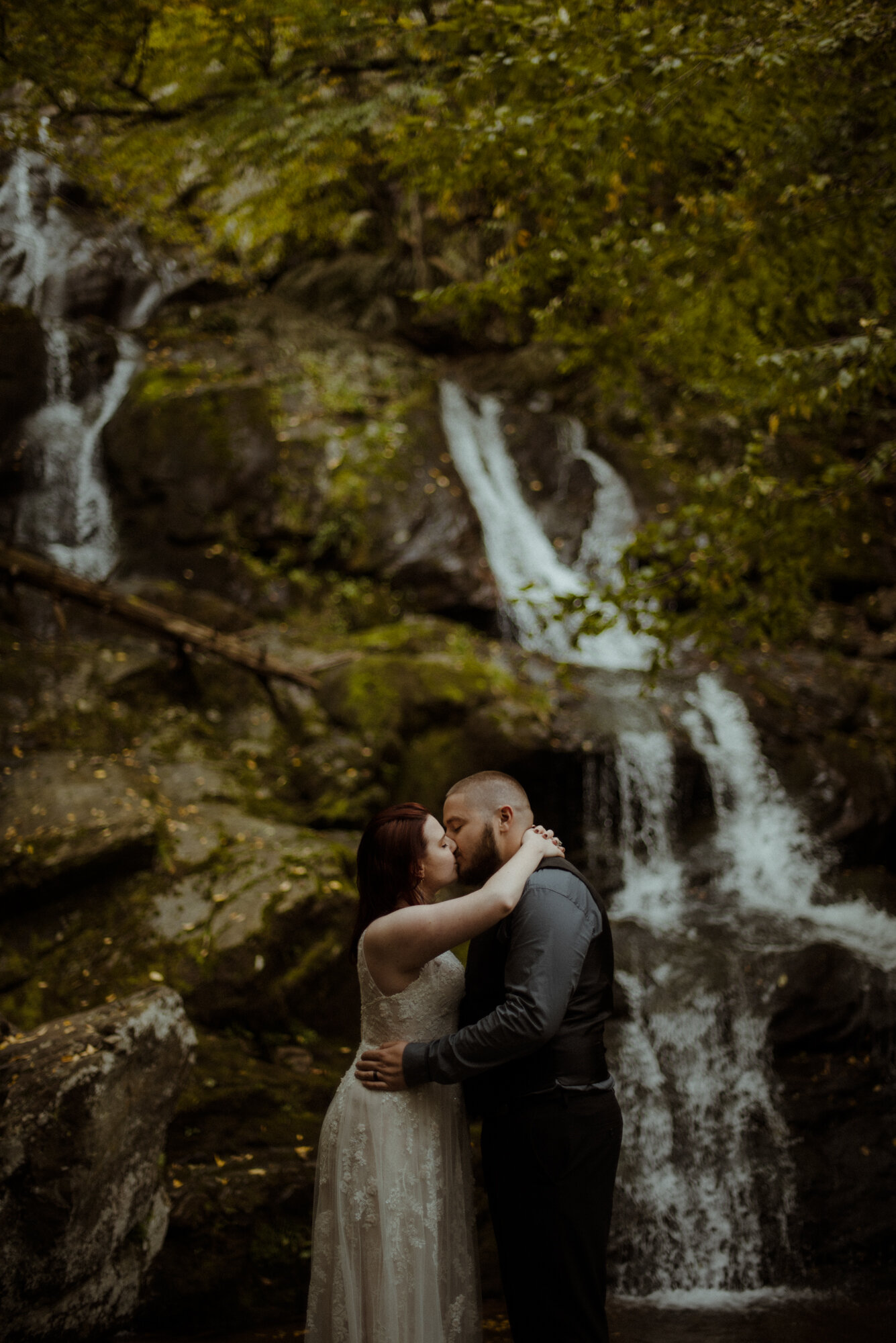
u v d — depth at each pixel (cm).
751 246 507
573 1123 248
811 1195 477
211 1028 509
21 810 573
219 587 882
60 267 1147
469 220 1012
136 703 727
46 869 542
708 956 582
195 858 577
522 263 538
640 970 572
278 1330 381
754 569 762
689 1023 541
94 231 1138
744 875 701
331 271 1312
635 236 521
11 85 545
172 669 757
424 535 910
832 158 479
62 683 710
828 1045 546
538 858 262
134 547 918
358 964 273
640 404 644
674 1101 514
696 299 546
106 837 561
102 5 495
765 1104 516
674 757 727
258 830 608
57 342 1016
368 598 884
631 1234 461
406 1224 249
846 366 522
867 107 450
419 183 515
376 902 274
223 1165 420
